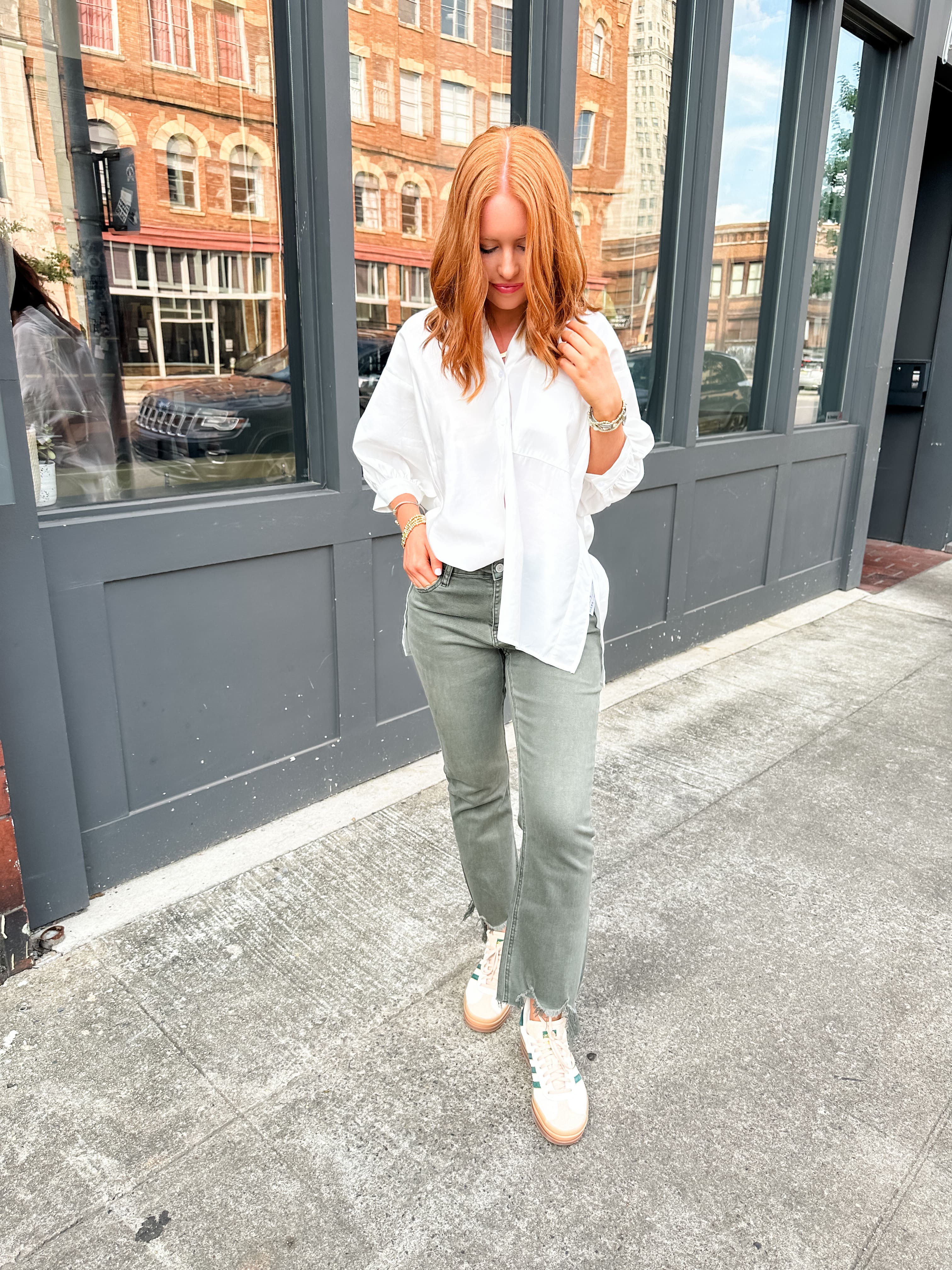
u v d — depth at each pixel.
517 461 1.32
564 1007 1.51
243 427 2.34
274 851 2.37
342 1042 1.74
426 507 1.53
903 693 3.58
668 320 3.57
